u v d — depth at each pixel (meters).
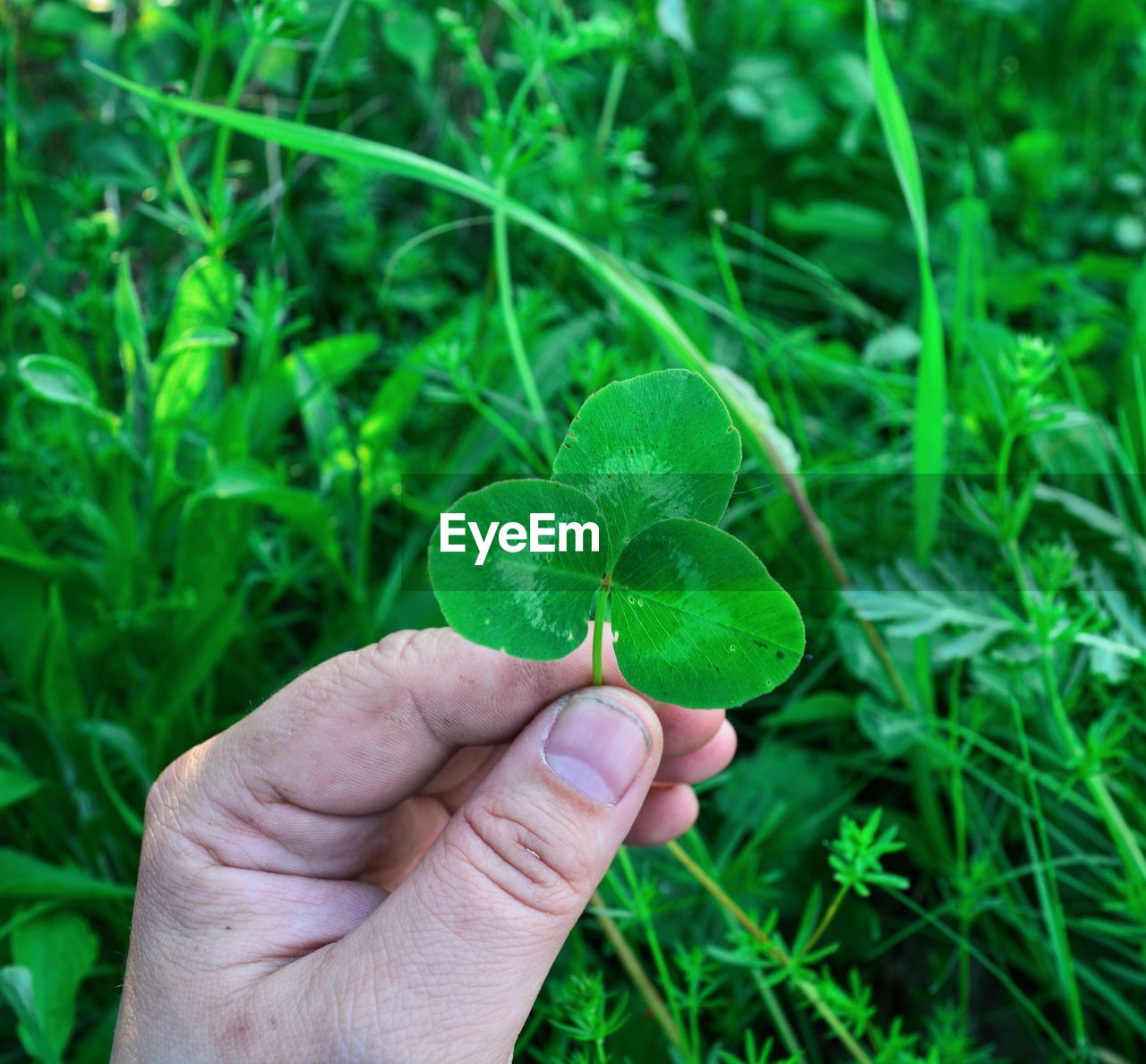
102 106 0.45
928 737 0.30
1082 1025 0.27
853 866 0.23
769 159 0.56
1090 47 0.59
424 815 0.26
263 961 0.21
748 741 0.36
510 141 0.35
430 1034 0.19
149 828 0.23
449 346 0.35
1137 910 0.26
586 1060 0.23
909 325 0.48
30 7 0.48
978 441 0.37
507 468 0.39
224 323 0.32
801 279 0.50
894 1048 0.25
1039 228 0.52
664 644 0.16
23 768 0.31
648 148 0.55
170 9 0.47
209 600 0.32
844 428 0.44
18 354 0.42
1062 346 0.42
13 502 0.39
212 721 0.33
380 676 0.22
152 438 0.32
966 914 0.28
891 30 0.56
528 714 0.22
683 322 0.43
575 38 0.36
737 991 0.28
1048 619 0.26
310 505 0.32
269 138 0.28
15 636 0.33
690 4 0.56
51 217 0.43
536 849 0.20
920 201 0.29
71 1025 0.27
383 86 0.52
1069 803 0.32
